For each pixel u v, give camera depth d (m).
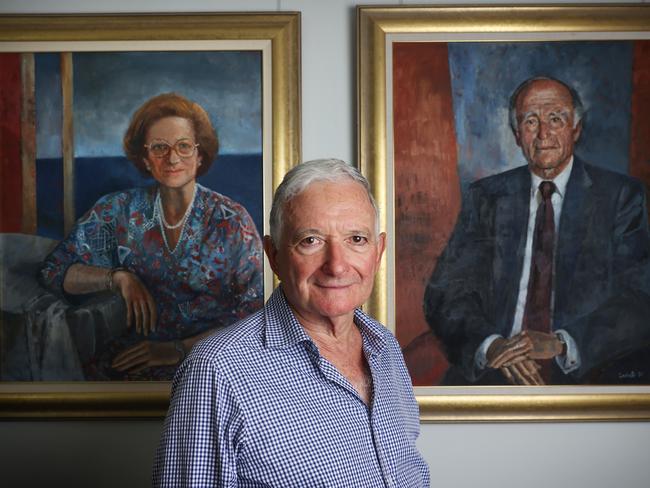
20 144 1.89
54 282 1.89
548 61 1.89
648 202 1.88
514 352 1.88
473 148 1.89
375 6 1.89
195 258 1.89
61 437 1.91
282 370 1.14
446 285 1.89
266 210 1.89
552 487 1.91
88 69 1.89
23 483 1.91
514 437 1.91
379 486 1.16
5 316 1.89
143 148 1.89
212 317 1.89
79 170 1.89
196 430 1.07
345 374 1.24
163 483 1.07
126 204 1.89
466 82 1.89
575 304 1.88
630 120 1.88
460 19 1.88
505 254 1.89
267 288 1.89
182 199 1.89
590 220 1.88
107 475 1.91
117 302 1.89
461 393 1.89
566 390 1.88
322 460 1.10
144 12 1.90
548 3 1.91
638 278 1.88
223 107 1.89
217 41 1.89
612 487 1.91
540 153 1.88
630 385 1.88
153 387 1.89
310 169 1.19
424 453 1.92
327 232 1.16
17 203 1.89
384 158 1.88
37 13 1.91
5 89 1.89
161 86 1.89
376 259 1.23
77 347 1.89
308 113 1.93
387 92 1.89
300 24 1.90
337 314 1.17
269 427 1.08
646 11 1.87
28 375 1.89
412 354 1.89
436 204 1.89
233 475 1.07
